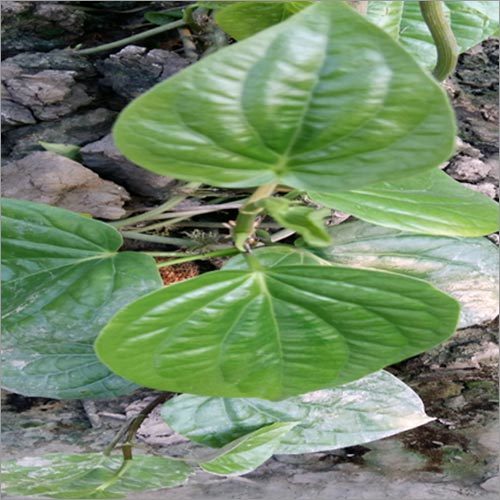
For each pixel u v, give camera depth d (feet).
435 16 1.41
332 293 1.20
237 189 1.88
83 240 1.53
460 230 1.34
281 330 1.25
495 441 1.78
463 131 1.97
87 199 1.82
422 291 1.15
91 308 1.48
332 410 1.58
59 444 1.75
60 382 1.53
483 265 1.60
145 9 2.09
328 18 0.93
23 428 1.79
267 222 1.82
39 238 1.52
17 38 2.00
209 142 0.99
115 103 1.99
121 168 1.83
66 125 1.94
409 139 0.98
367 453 1.80
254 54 0.94
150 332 1.20
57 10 2.01
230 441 1.55
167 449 1.77
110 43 2.00
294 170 1.03
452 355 1.83
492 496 1.67
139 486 1.53
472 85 2.02
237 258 1.52
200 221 1.92
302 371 1.30
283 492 1.72
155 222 1.91
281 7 1.41
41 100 1.92
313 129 0.99
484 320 1.58
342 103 0.96
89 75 1.97
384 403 1.58
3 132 1.92
